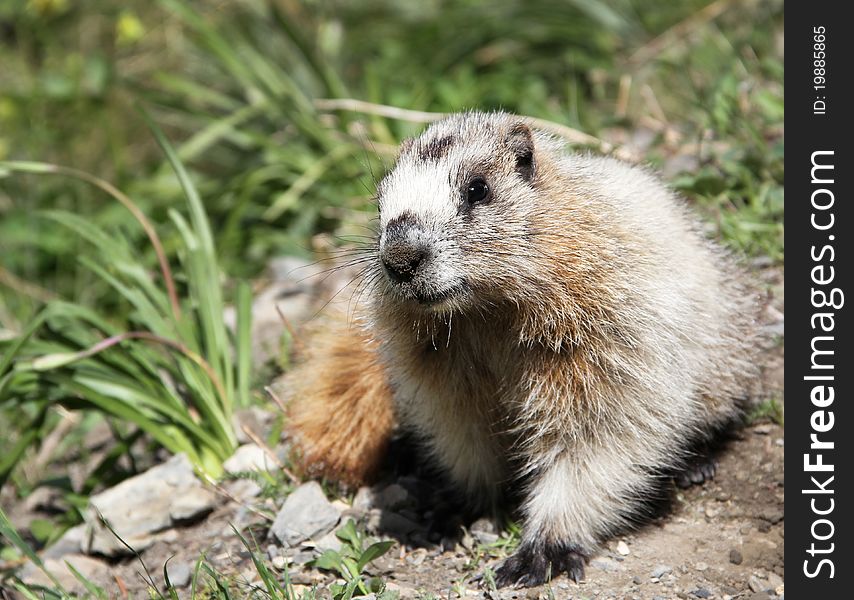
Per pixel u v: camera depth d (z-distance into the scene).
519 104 13.35
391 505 8.38
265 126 14.47
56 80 15.80
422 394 7.84
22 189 14.71
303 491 8.17
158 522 8.62
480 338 7.55
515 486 8.29
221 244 12.64
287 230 13.27
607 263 7.32
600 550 7.61
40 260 13.77
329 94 14.10
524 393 7.61
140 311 9.63
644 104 13.29
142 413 9.31
